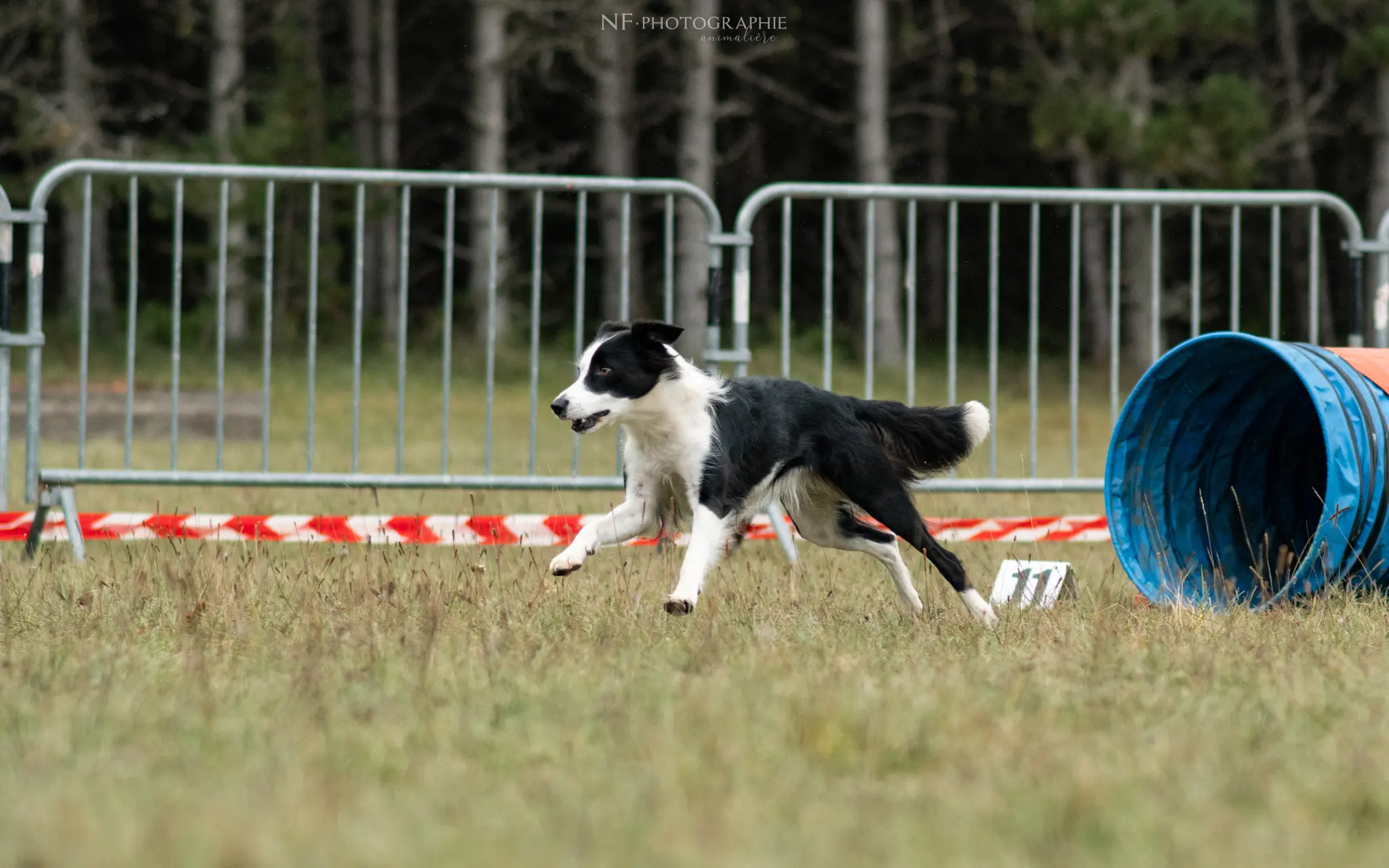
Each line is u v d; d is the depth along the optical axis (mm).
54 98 38281
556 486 11633
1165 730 6207
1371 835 5098
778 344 41500
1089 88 31578
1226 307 44750
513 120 42188
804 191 11836
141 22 44688
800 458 9672
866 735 5965
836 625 8742
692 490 9414
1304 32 40250
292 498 16281
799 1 45406
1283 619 8664
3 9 38375
